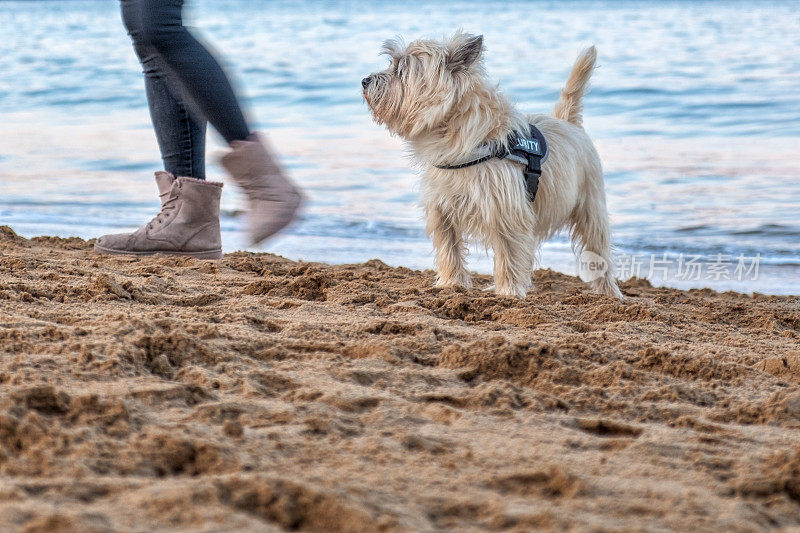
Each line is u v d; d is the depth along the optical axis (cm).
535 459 220
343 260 734
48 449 204
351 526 170
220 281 493
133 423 228
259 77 1941
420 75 504
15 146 1268
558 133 563
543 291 584
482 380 306
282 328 362
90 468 194
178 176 560
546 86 1794
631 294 609
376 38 3014
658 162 1126
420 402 268
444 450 222
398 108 516
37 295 399
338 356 318
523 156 516
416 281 555
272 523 170
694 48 2450
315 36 3164
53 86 1861
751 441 244
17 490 175
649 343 369
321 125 1421
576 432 244
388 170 1104
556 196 546
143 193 998
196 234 568
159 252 565
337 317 395
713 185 1002
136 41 369
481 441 233
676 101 1578
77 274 478
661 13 4600
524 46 2667
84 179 1067
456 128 511
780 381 317
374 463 211
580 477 204
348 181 1050
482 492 195
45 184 1038
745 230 830
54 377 262
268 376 283
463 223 538
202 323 338
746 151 1177
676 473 213
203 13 6162
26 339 303
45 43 2925
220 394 267
